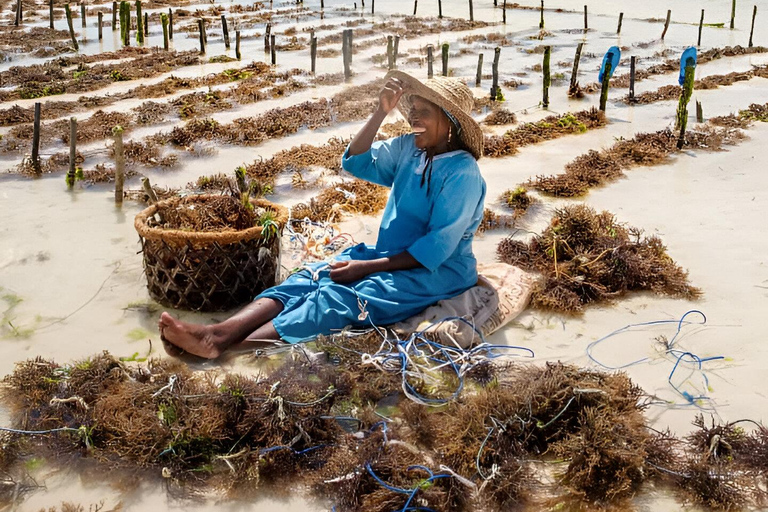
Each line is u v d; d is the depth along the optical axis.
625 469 3.28
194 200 5.18
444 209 4.41
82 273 5.62
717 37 22.14
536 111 12.29
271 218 4.86
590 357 4.44
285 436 3.49
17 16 24.72
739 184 7.91
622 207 7.27
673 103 12.55
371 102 12.43
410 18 27.02
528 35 22.73
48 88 14.02
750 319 4.88
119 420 3.56
